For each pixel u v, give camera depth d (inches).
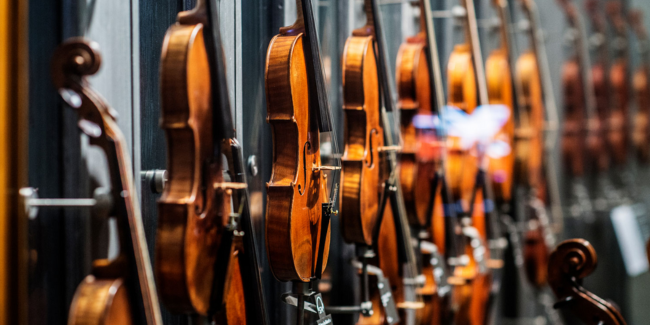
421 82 116.6
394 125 116.2
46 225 68.9
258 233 101.5
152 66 83.4
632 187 259.0
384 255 104.3
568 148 214.7
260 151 101.7
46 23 68.2
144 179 80.8
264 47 101.8
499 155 161.6
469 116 138.8
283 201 73.9
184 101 60.1
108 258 73.3
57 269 69.8
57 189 69.1
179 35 61.4
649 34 271.4
